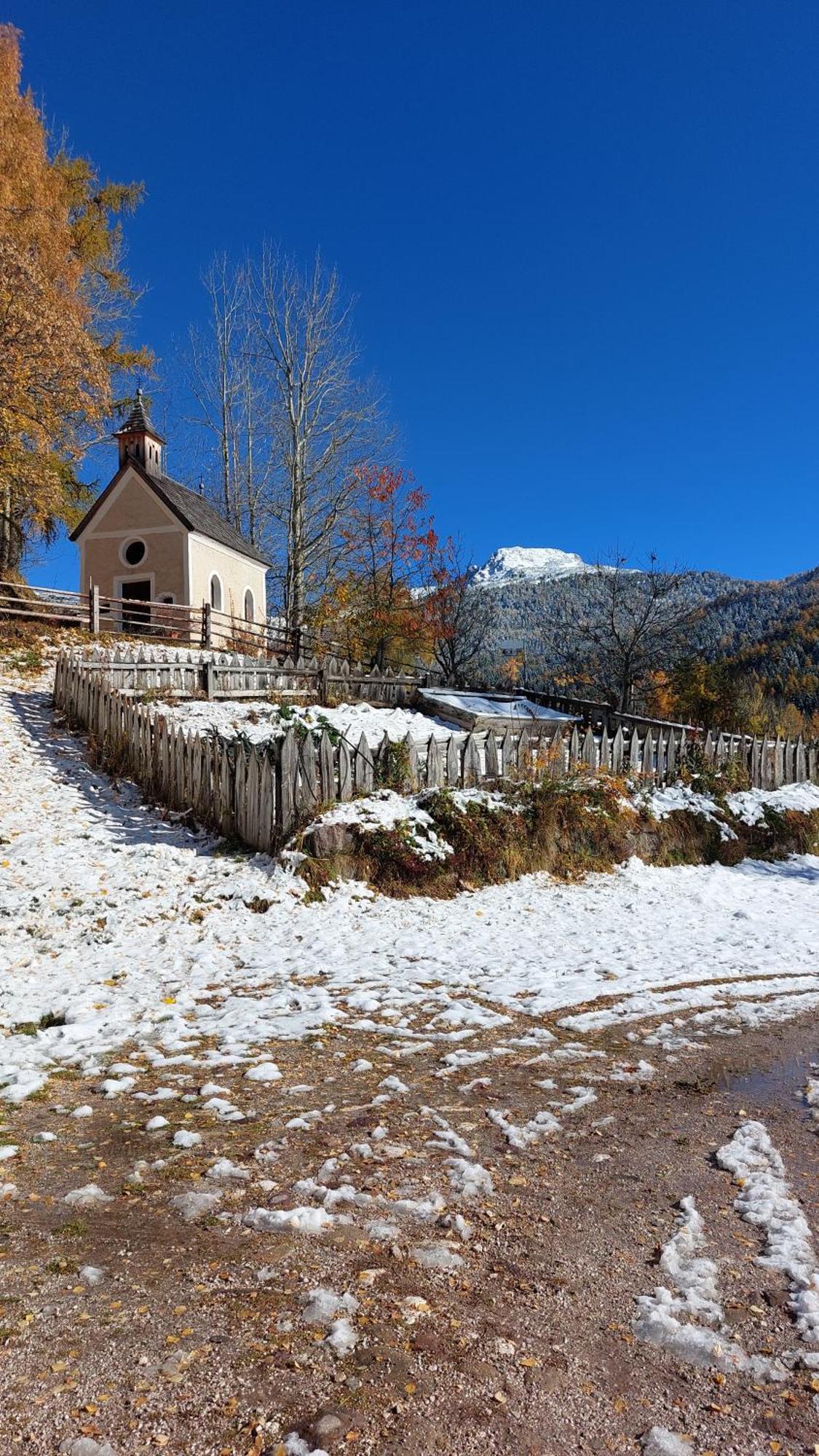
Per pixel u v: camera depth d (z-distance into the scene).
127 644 18.97
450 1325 2.21
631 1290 2.41
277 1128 3.54
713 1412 1.91
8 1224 2.74
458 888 9.38
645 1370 2.06
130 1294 2.34
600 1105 3.93
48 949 6.62
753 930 8.66
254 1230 2.71
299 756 9.35
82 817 10.10
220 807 9.84
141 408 27.25
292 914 7.95
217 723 13.98
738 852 12.57
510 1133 3.54
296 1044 4.71
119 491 26.19
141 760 11.38
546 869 10.43
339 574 35.81
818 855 13.64
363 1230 2.70
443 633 34.28
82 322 24.67
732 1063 4.59
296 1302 2.30
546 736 12.84
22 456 21.30
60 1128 3.55
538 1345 2.14
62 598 19.77
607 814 11.41
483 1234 2.71
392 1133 3.51
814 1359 2.10
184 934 7.23
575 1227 2.78
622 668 28.20
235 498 35.41
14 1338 2.14
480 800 10.45
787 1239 2.68
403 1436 1.82
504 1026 5.17
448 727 17.44
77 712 13.77
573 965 6.87
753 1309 2.32
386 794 9.98
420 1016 5.32
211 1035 4.85
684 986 6.25
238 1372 2.02
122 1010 5.26
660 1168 3.25
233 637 23.12
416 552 35.00
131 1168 3.16
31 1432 1.82
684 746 14.14
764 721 36.59
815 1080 4.32
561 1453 1.78
